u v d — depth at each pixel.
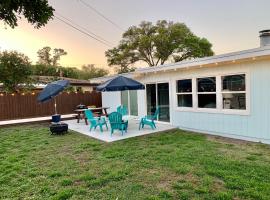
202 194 3.66
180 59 32.59
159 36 31.27
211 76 8.48
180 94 9.91
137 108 12.74
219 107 8.25
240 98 7.59
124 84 8.73
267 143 6.91
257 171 4.51
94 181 4.29
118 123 8.63
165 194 3.70
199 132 9.09
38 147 7.30
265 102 6.86
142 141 7.64
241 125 7.59
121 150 6.54
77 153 6.42
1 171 5.09
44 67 41.22
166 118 10.80
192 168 4.83
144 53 33.25
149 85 11.73
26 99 15.18
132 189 3.95
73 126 11.37
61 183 4.27
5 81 19.03
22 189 4.10
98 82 17.12
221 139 7.72
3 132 10.63
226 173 4.42
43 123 13.38
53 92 9.92
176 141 7.47
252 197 3.46
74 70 47.22
